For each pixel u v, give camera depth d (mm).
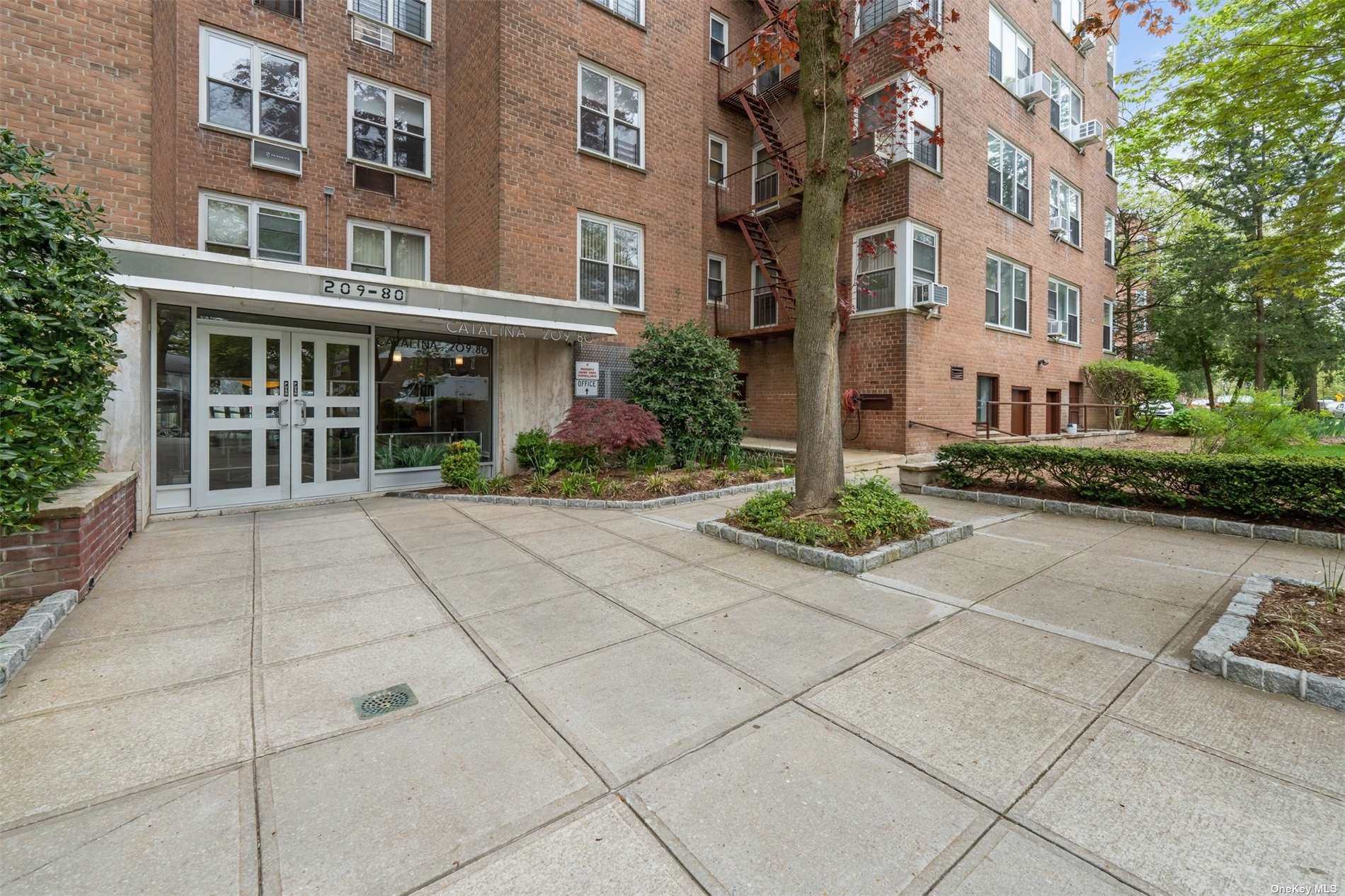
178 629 3748
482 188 10797
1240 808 2127
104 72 6605
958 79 13188
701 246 13164
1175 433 17344
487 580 4762
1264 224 19453
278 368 7969
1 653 3088
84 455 4594
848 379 13164
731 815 2115
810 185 6156
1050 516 7254
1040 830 2037
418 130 12156
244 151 10367
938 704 2855
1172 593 4387
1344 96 7746
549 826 2066
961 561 5246
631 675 3166
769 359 15156
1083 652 3414
